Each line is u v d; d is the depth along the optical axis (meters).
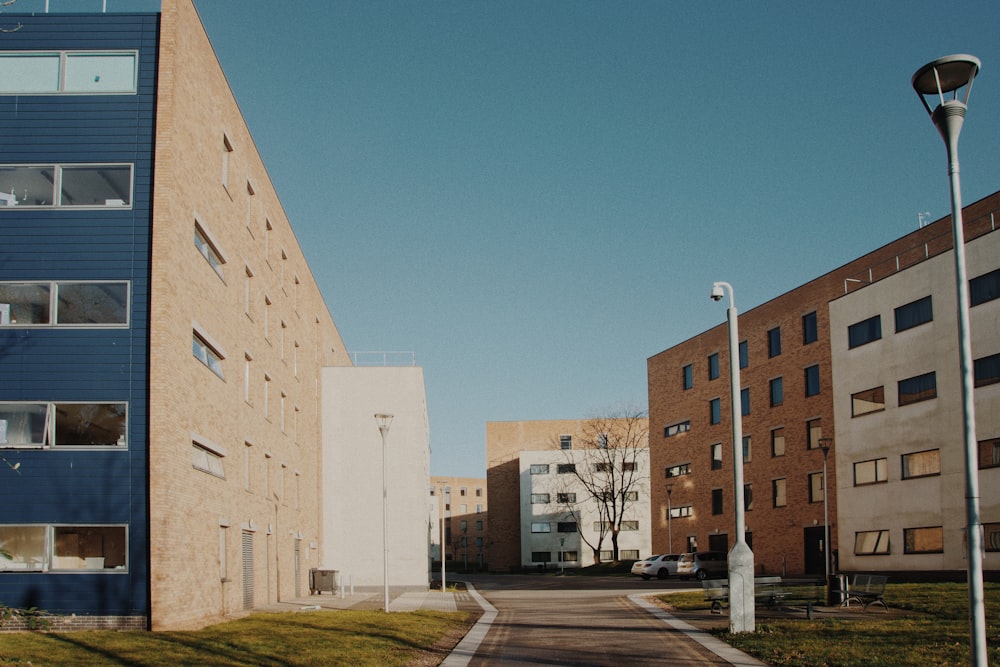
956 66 10.00
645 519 89.19
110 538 19.38
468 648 17.36
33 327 19.94
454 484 132.62
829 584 22.89
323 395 46.56
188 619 20.84
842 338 42.94
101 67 20.89
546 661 15.38
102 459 19.55
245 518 27.55
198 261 22.48
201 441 22.20
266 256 31.77
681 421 62.16
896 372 39.00
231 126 26.06
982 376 33.81
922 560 36.72
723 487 56.09
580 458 91.56
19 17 20.98
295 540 37.31
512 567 88.81
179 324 20.73
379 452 46.16
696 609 23.62
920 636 16.28
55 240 20.22
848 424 42.22
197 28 22.56
